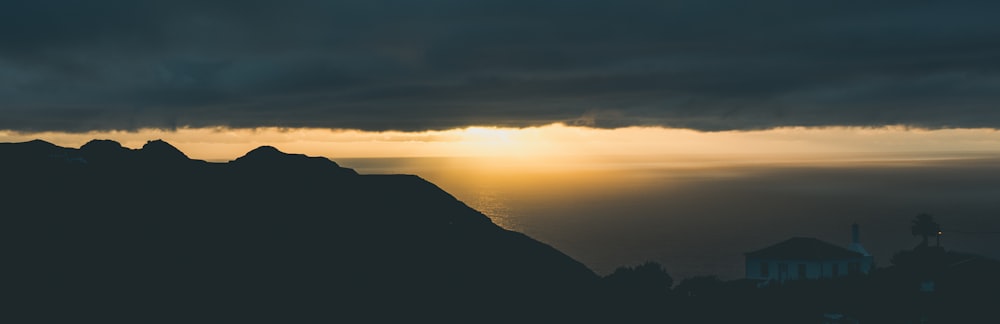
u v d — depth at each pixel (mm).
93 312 78938
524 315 89375
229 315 82312
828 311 88188
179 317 80375
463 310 90375
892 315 85812
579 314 89688
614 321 86938
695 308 91438
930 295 91312
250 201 116375
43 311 77438
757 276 111438
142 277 87938
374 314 86938
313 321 83312
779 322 85125
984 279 96312
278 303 86438
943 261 102250
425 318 87125
